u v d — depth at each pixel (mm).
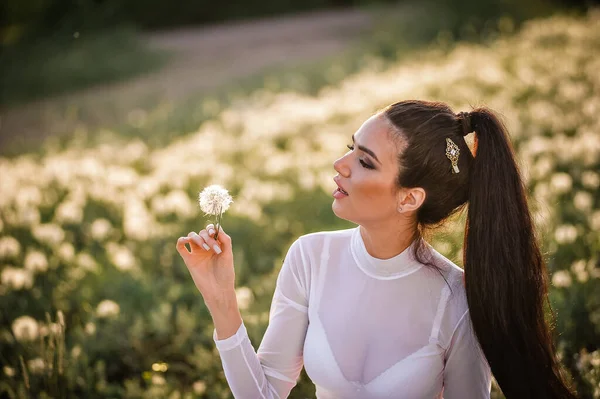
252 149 6812
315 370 1845
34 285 4117
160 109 9766
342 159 1758
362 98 7996
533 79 7539
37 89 12406
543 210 4117
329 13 19391
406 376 1771
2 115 11062
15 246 4340
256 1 19953
